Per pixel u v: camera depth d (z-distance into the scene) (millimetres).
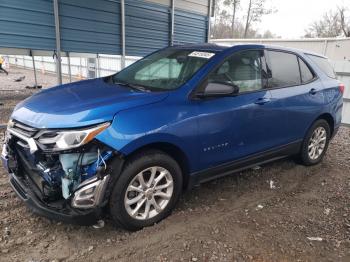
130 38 8508
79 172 2926
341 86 5520
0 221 3340
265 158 4453
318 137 5266
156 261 2883
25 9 6512
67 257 2891
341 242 3293
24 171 3338
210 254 3004
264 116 4168
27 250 2953
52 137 2900
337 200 4203
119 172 3010
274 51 4535
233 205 3920
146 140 3096
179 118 3344
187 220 3518
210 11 10508
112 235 3205
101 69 16266
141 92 3525
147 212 3312
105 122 2965
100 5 7668
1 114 7492
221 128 3709
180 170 3494
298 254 3080
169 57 4281
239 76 3994
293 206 3986
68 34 7254
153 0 8789
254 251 3082
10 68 23234
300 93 4656
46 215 2971
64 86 4051
